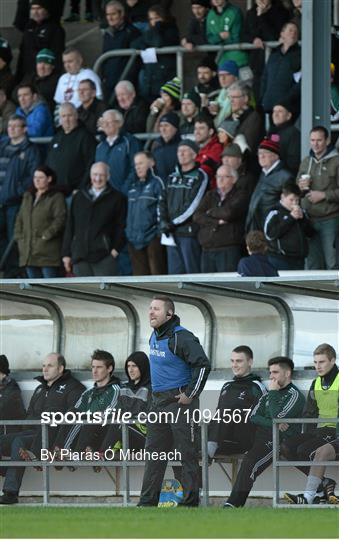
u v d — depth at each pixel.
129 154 45.91
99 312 37.38
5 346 38.47
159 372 31.06
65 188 46.31
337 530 23.48
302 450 31.62
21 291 36.47
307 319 34.97
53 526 24.64
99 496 33.91
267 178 41.88
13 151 48.59
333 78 45.19
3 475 34.62
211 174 43.75
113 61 50.75
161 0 51.59
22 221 46.44
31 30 53.19
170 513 28.05
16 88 53.50
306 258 42.06
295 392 32.47
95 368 34.12
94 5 55.78
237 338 35.75
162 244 44.06
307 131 42.44
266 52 48.06
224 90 45.69
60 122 47.91
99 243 44.88
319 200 41.09
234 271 42.41
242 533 23.12
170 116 45.56
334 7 52.03
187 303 35.62
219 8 48.72
